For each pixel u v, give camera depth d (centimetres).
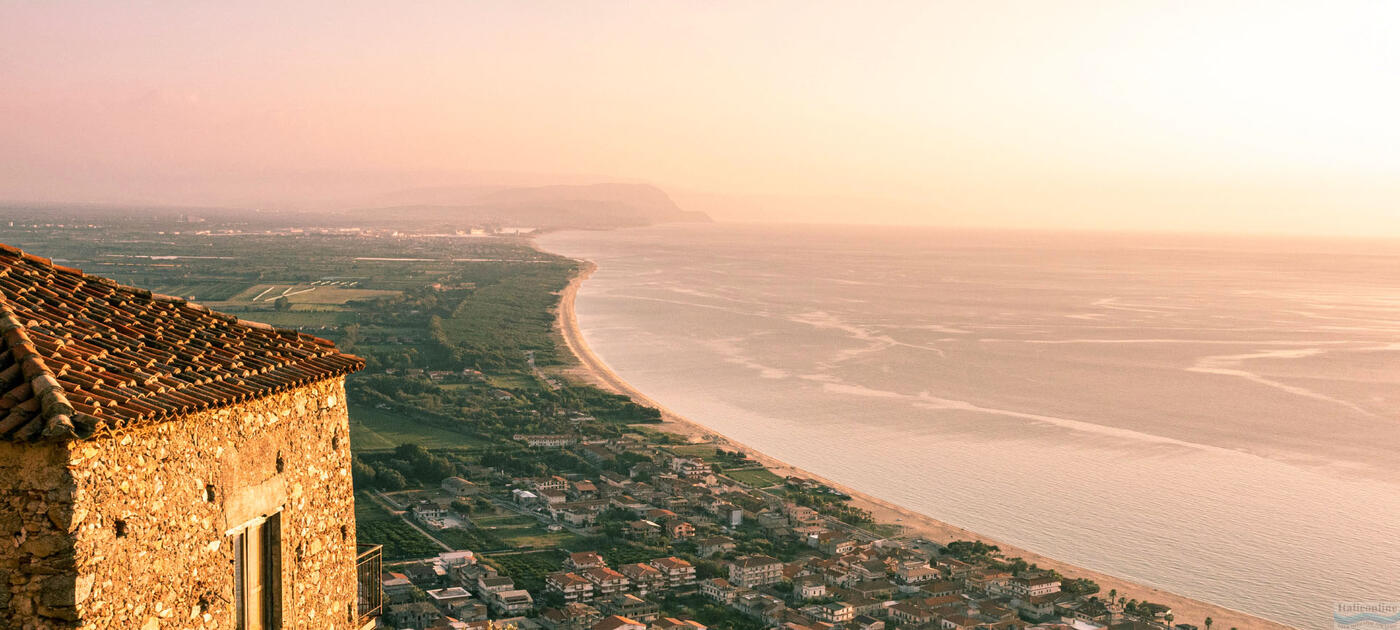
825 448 16075
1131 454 15575
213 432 1628
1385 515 12712
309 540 1969
